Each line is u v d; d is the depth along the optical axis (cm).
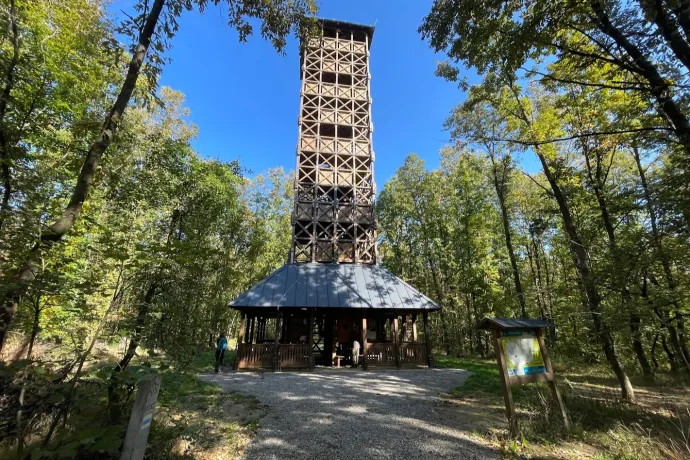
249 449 566
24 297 446
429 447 586
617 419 736
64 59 1070
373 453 558
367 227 2233
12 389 356
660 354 1917
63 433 329
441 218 3161
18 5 704
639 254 838
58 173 570
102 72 1203
